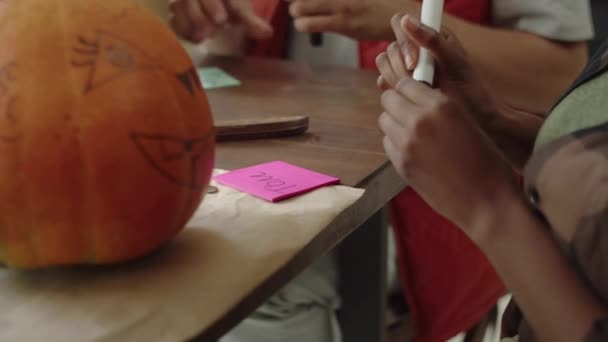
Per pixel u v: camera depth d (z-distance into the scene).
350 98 0.93
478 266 1.04
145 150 0.45
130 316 0.43
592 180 0.44
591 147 0.45
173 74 0.47
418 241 1.00
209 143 0.50
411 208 0.99
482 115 0.70
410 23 0.62
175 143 0.46
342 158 0.70
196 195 0.50
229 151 0.72
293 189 0.60
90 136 0.43
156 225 0.47
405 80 0.54
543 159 0.47
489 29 1.15
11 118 0.43
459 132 0.50
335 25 1.02
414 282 1.03
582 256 0.45
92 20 0.45
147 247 0.47
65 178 0.43
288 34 1.33
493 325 1.20
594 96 0.51
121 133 0.44
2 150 0.43
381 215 0.87
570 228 0.45
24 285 0.46
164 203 0.46
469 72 0.68
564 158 0.46
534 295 0.46
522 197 0.49
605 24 1.35
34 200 0.43
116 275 0.47
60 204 0.44
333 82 1.01
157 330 0.41
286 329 0.92
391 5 1.02
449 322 1.05
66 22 0.45
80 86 0.44
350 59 1.29
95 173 0.44
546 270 0.46
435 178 0.50
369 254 0.90
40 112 0.43
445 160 0.49
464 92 0.69
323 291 0.94
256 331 0.94
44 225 0.44
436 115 0.50
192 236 0.52
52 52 0.44
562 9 1.15
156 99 0.46
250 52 1.28
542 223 0.48
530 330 0.52
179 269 0.47
